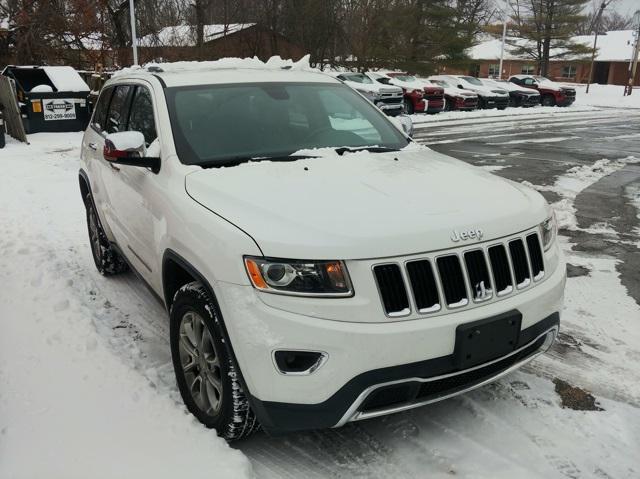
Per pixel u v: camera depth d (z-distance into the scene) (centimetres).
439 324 252
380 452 293
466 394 343
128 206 391
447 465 283
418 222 263
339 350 242
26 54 2222
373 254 247
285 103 399
